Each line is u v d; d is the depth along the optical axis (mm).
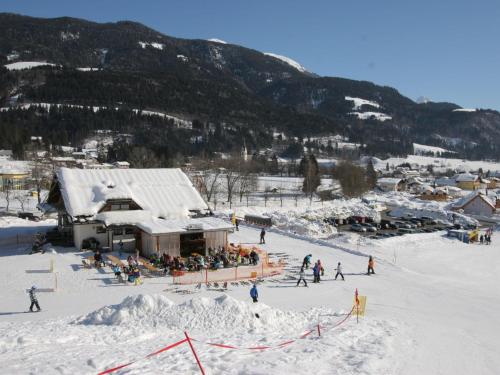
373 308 25391
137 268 30891
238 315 20250
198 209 44312
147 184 45188
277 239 47688
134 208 41812
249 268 34625
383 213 83625
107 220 38469
